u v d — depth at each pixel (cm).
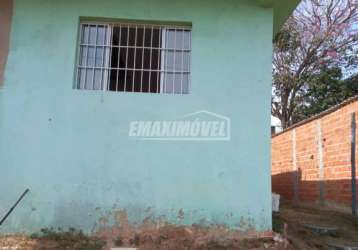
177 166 501
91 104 511
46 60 521
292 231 559
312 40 1612
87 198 494
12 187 495
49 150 502
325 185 862
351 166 736
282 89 1742
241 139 508
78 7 532
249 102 515
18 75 519
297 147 1065
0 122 508
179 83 531
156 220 490
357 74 1575
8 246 443
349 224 649
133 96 514
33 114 510
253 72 521
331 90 1623
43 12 531
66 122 508
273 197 698
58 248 441
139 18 530
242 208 493
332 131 834
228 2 534
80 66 532
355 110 732
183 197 495
